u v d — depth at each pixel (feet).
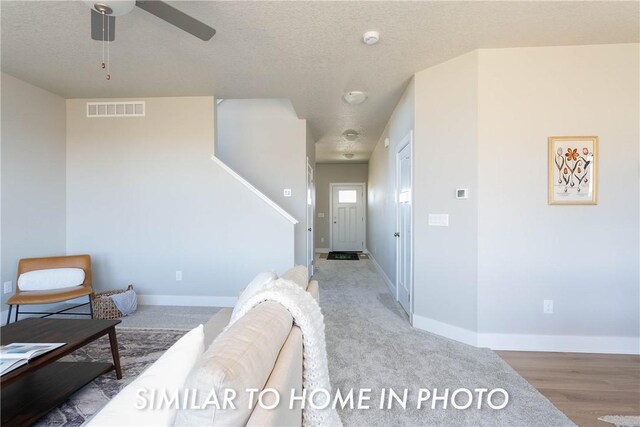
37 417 4.92
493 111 8.22
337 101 12.14
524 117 8.18
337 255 26.04
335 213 28.12
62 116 11.90
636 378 6.84
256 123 14.80
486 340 8.34
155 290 12.14
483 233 8.30
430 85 9.32
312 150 17.48
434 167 9.27
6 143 9.92
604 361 7.61
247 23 7.08
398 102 12.24
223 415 2.15
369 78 10.05
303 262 14.74
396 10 6.61
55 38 7.77
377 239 19.74
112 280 12.17
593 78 8.04
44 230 11.21
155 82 10.50
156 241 12.09
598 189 8.05
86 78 10.17
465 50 8.30
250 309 4.03
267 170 14.79
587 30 7.37
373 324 10.06
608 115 8.02
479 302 8.36
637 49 7.94
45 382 5.87
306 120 14.70
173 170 11.98
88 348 8.09
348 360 7.54
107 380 6.59
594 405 5.87
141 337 8.85
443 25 7.16
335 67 9.28
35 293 9.34
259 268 11.94
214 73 9.75
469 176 8.46
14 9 6.59
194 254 12.07
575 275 8.15
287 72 9.62
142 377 2.73
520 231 8.23
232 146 14.87
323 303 12.44
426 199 9.49
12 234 10.13
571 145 8.08
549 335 8.23
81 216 12.14
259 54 8.52
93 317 10.21
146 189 12.05
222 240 12.00
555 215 8.16
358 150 21.85
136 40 7.85
